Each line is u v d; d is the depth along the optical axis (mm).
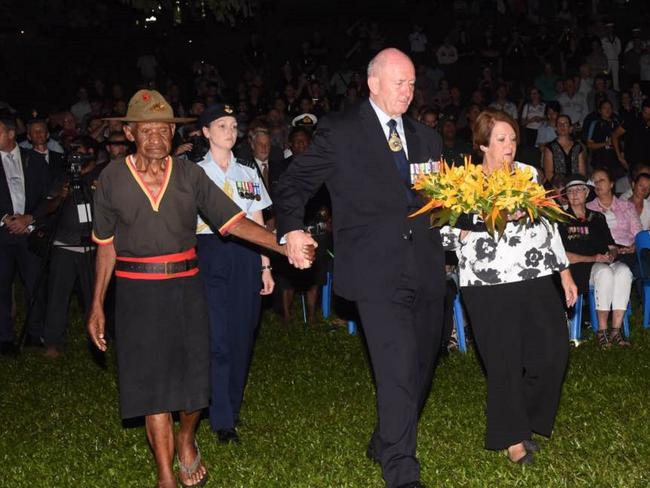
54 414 7129
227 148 6305
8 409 7379
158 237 5016
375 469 5660
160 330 5023
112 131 9656
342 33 25750
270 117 15258
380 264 5172
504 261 5539
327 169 5238
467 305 5652
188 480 5461
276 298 10023
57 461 6043
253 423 6676
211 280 6168
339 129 5211
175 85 19844
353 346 8992
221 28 25141
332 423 6625
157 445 5129
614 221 9898
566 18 25156
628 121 14977
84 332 9977
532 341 5629
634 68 21812
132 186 4992
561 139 12406
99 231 5090
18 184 9148
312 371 8125
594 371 7758
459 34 24344
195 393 5090
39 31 24312
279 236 5219
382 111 5254
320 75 22172
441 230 5633
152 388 5023
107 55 24469
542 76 19750
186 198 5070
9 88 22125
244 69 23531
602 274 8797
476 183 5203
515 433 5570
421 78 20516
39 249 8867
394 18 26406
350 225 5238
